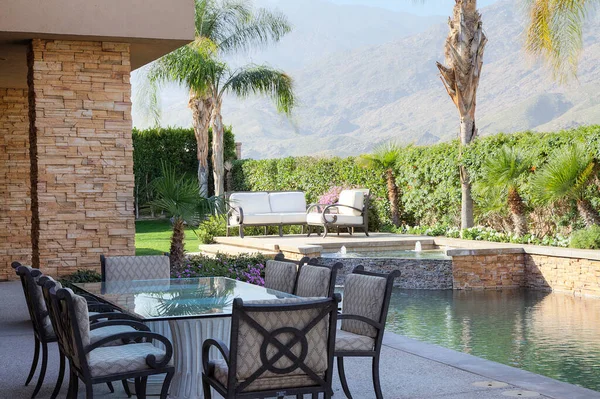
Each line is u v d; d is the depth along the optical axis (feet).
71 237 27.37
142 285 19.45
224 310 14.69
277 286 19.21
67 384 17.57
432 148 51.37
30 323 25.46
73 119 27.27
